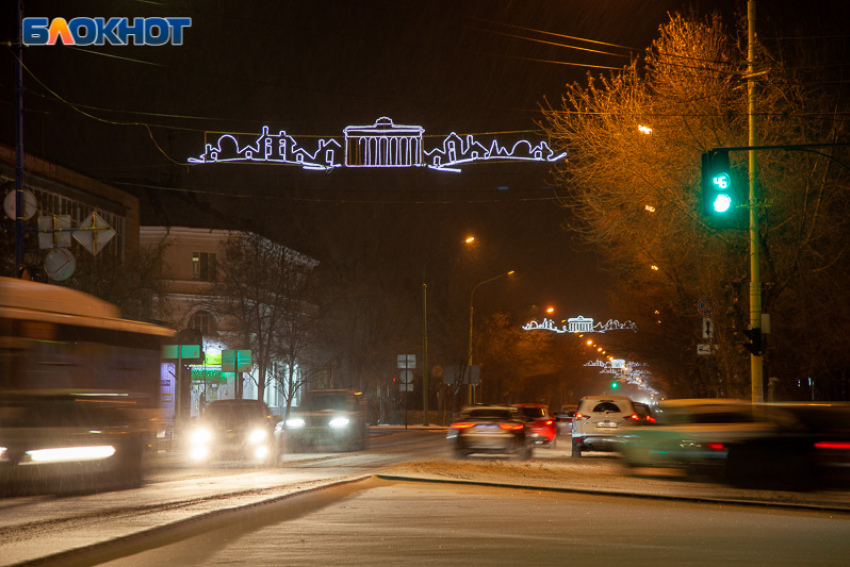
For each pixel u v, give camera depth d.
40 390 21.27
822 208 39.41
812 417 21.78
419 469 27.14
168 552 13.21
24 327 20.91
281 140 37.69
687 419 23.47
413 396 110.31
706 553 13.17
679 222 41.03
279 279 68.62
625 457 24.88
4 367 20.33
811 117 38.56
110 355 24.03
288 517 17.03
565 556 12.91
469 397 75.25
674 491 21.47
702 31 40.44
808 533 15.14
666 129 39.97
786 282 39.25
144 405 25.58
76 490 22.50
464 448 34.12
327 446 43.81
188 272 76.94
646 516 17.25
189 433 38.09
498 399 109.56
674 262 43.94
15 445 20.52
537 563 12.36
